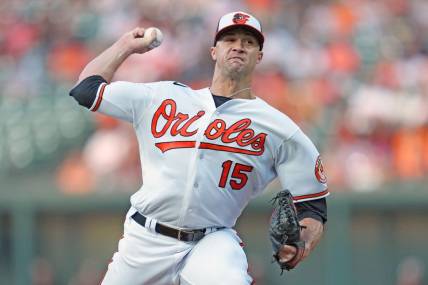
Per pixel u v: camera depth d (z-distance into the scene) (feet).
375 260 139.54
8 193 145.38
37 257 144.77
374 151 151.12
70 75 182.39
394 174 147.23
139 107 58.18
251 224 141.18
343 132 154.92
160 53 171.73
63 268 145.18
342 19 190.90
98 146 155.12
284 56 173.27
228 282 56.18
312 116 160.86
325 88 167.63
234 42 57.82
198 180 57.00
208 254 57.41
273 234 54.54
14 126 169.78
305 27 188.03
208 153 57.06
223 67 57.93
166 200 57.41
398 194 138.41
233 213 59.00
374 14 195.52
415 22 198.18
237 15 57.98
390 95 161.17
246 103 57.72
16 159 164.45
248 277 57.06
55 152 164.14
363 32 188.14
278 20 188.75
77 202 143.84
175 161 57.21
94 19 194.39
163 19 184.96
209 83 167.73
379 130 153.48
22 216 144.66
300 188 58.34
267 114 57.72
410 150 149.59
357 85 169.37
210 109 57.52
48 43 191.83
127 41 60.18
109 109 58.13
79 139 164.25
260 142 57.52
